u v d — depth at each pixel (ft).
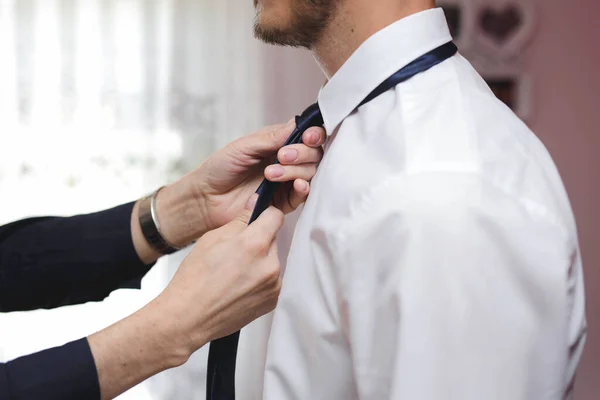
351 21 2.55
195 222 3.79
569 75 9.06
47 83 7.75
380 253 2.13
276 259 2.74
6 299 4.11
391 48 2.49
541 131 9.08
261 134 3.50
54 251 4.04
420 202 2.08
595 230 9.16
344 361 2.31
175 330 2.70
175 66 7.98
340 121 2.60
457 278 2.03
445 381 2.03
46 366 2.77
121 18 7.87
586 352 9.04
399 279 2.06
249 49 8.13
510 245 2.07
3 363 2.81
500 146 2.27
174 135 8.02
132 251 3.94
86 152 7.86
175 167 8.04
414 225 2.06
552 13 9.00
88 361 2.75
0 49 7.64
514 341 2.07
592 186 9.15
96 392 2.77
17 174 7.74
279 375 2.45
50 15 7.72
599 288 9.12
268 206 2.90
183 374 7.85
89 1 7.79
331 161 2.46
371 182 2.22
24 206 7.77
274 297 2.79
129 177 7.97
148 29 7.91
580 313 2.44
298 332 2.42
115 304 7.77
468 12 8.75
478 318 2.03
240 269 2.69
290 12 2.56
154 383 7.82
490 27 8.86
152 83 7.96
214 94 8.11
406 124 2.29
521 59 8.94
